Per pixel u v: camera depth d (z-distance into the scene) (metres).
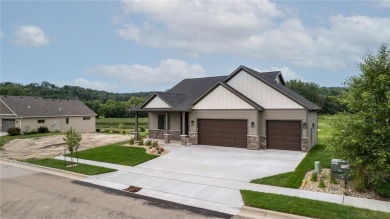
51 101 42.31
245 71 21.19
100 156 18.14
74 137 16.52
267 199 9.34
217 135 21.80
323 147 20.28
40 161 17.45
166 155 18.00
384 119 9.87
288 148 19.52
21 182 12.73
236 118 20.69
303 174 12.38
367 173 10.41
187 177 12.66
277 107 19.80
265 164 15.03
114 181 12.59
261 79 20.33
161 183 11.91
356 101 10.41
